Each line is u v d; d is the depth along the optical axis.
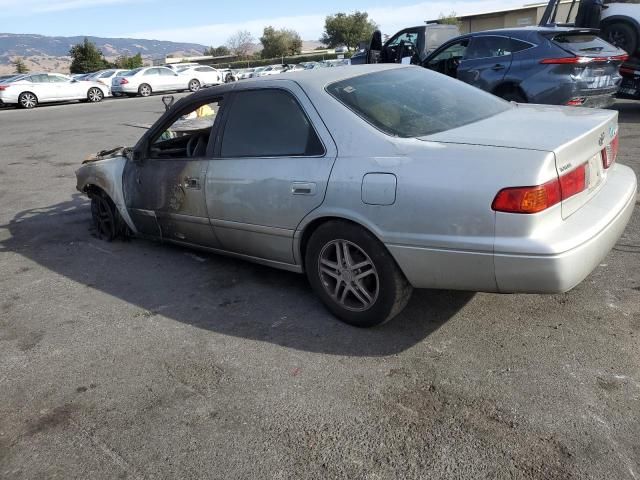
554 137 2.75
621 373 2.70
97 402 2.83
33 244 5.59
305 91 3.38
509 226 2.54
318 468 2.27
